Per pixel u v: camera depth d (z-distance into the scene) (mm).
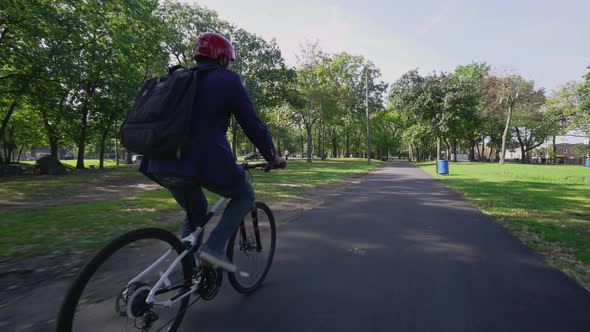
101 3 14906
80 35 14773
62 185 12031
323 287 2830
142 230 1842
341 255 3734
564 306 2500
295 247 4047
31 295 2711
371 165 30938
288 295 2668
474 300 2596
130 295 1766
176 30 26875
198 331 2104
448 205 7293
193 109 1759
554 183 12648
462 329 2162
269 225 2990
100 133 27938
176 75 1786
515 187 11102
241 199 2209
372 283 2928
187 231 2252
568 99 45031
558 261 3545
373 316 2330
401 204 7445
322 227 5129
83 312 1579
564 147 89438
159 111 1701
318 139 62188
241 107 1902
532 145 60938
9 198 8445
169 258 1984
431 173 19188
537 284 2916
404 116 42375
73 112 21500
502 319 2299
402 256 3707
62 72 14781
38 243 4203
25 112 25891
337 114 44531
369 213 6332
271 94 34344
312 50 36281
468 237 4551
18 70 15234
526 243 4262
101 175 18125
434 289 2801
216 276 2348
